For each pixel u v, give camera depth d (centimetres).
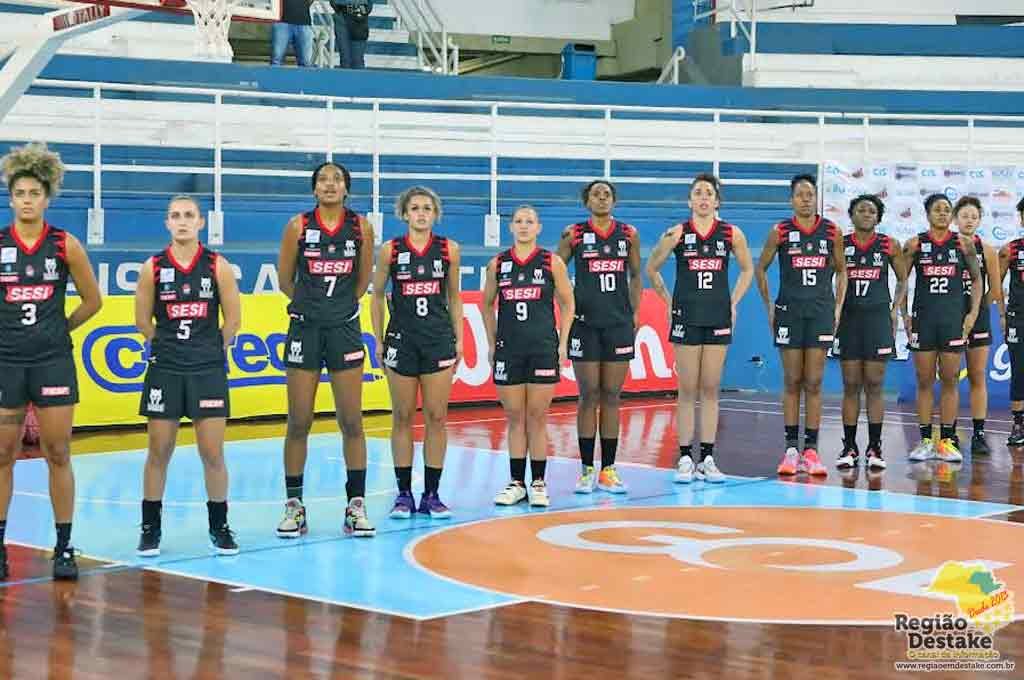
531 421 1290
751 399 2248
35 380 968
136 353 1852
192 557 1066
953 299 1577
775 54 3047
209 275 1044
